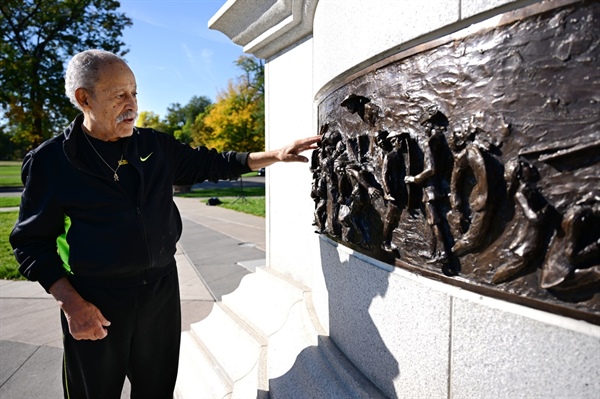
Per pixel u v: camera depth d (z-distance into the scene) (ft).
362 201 6.22
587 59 3.73
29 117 92.73
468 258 4.70
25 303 16.29
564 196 3.85
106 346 6.72
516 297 4.25
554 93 3.91
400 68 5.49
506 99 4.24
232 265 21.68
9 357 11.59
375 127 5.98
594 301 3.73
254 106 129.08
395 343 5.82
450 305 4.91
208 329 11.76
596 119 3.67
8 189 97.81
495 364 4.49
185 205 61.62
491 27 4.37
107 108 6.23
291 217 12.09
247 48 13.42
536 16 4.02
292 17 10.32
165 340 7.55
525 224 4.09
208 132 140.46
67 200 6.32
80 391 6.98
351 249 6.97
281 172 12.60
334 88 7.32
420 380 5.42
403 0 5.42
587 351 3.78
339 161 6.75
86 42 97.60
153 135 7.41
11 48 90.07
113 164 6.61
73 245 6.38
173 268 7.57
